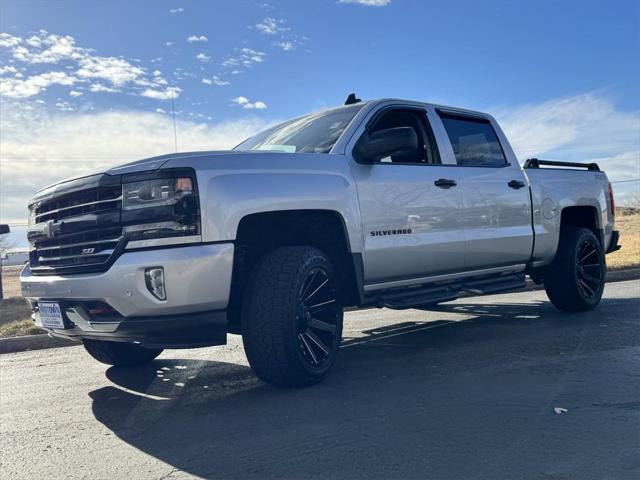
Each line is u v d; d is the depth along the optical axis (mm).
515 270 6215
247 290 3988
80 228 3852
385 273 4777
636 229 29141
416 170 5047
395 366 4777
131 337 3715
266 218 4098
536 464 2732
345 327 7086
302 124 5309
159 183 3656
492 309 7840
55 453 3199
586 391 3832
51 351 6578
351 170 4555
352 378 4426
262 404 3850
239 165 3947
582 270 6836
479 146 5898
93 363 5680
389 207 4750
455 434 3150
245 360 5465
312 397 3941
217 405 3922
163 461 2994
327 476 2693
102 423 3701
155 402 4125
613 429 3139
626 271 11617
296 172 4188
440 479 2611
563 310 7051
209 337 3764
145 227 3627
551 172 6602
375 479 2639
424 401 3756
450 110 5699
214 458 2986
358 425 3354
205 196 3705
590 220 7254
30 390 4633
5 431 3611
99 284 3637
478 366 4633
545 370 4402
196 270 3613
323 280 4254
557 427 3197
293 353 3918
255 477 2721
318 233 4551
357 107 5070
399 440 3096
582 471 2643
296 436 3225
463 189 5406
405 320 7367
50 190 4180
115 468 2938
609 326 6059
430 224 5082
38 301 4215
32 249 4469
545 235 6297
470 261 5488
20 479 2861
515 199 5953
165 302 3580
